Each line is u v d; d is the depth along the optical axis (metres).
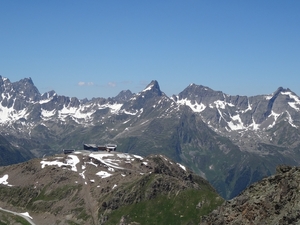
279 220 129.00
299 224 121.56
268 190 147.75
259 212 140.00
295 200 132.62
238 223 143.12
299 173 143.50
